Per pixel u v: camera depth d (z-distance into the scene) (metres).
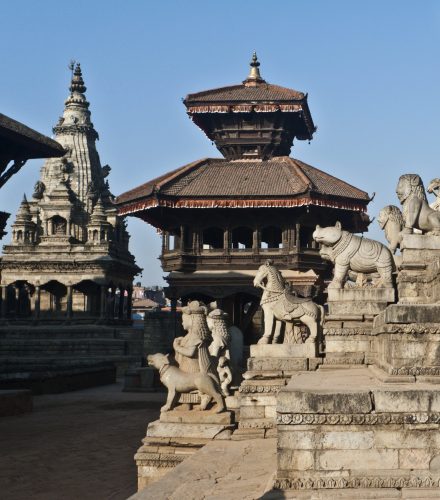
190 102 67.38
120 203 62.69
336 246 22.69
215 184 61.47
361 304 22.09
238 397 20.33
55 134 104.19
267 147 68.12
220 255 61.28
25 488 18.73
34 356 79.94
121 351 80.12
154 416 34.31
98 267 91.12
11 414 34.75
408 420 10.52
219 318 27.03
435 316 12.84
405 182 20.16
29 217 94.62
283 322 23.27
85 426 30.73
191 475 13.33
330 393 10.67
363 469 10.52
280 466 10.62
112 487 18.66
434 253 19.67
